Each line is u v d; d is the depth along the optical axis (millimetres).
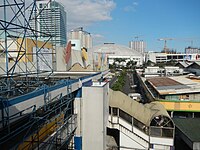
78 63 39000
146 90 36469
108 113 17719
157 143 16859
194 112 26266
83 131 15453
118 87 46656
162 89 29891
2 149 7895
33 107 8641
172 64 115938
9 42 18656
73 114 15672
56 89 11211
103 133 15164
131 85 58656
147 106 20406
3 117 6816
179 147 18312
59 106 11852
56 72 25438
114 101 17891
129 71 107688
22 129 8391
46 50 23969
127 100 18391
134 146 17688
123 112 17844
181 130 18297
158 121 16969
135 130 17578
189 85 31688
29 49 20562
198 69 54781
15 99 7523
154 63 126312
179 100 26578
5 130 7469
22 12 11062
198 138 16172
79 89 15703
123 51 149625
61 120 13281
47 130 12008
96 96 15039
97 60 57188
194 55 135625
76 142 15742
